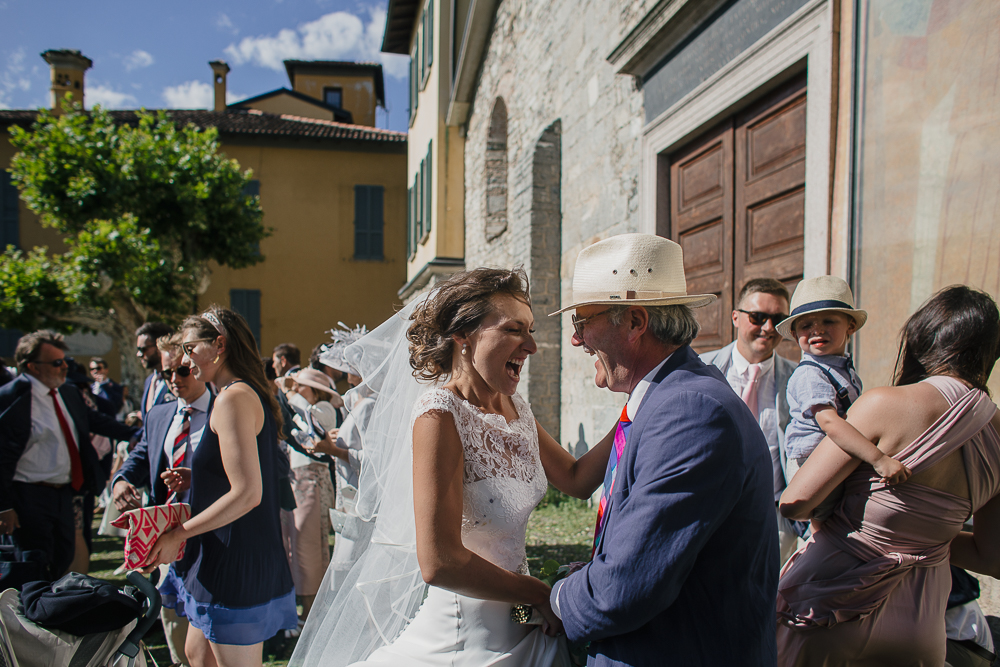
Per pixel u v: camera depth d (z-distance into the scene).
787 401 2.47
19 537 3.50
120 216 12.40
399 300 15.29
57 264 12.73
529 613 1.48
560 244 7.09
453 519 1.33
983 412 1.56
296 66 23.97
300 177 17.48
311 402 3.83
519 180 7.61
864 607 1.62
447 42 11.26
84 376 5.61
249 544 2.16
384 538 1.69
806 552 1.77
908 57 2.59
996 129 2.23
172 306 12.47
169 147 12.80
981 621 1.98
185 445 2.37
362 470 1.77
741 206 3.92
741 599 1.19
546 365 7.07
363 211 17.59
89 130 12.43
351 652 1.70
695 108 4.20
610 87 5.63
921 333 1.70
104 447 5.71
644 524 1.16
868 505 1.63
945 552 1.63
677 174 4.70
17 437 3.44
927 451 1.55
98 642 2.08
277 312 17.30
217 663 2.15
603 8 5.75
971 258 2.31
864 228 2.81
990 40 2.25
